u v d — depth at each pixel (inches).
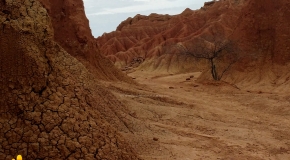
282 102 767.1
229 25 2625.5
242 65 1320.1
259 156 404.8
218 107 772.0
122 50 3248.0
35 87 262.7
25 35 267.1
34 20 279.4
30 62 261.7
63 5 991.0
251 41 1364.4
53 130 255.4
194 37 2420.0
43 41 278.1
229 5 3051.2
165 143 414.3
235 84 1253.1
